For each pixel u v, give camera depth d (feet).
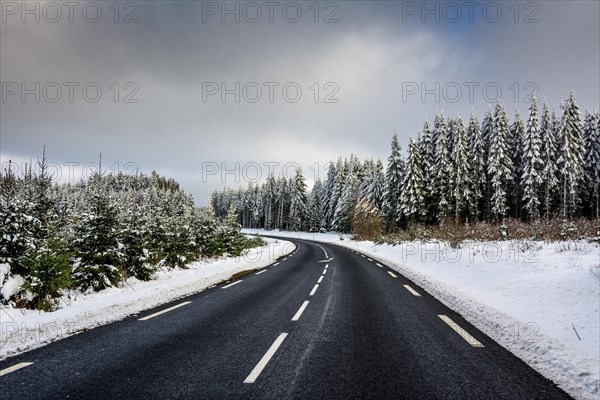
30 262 28.58
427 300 31.81
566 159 132.05
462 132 144.25
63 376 14.62
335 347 18.56
